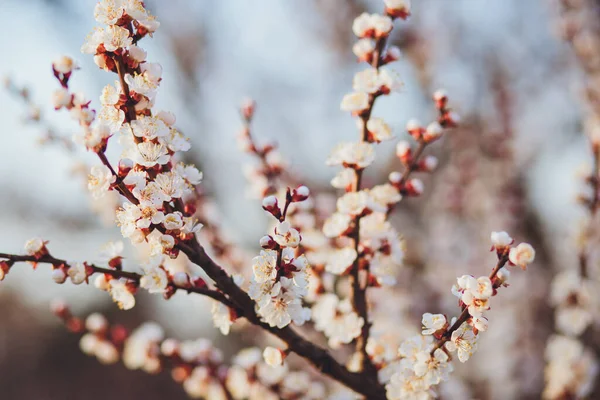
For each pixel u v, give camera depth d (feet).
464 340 2.71
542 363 6.92
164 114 2.78
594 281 4.08
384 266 3.11
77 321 3.72
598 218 3.87
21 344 18.75
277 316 2.75
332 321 3.14
